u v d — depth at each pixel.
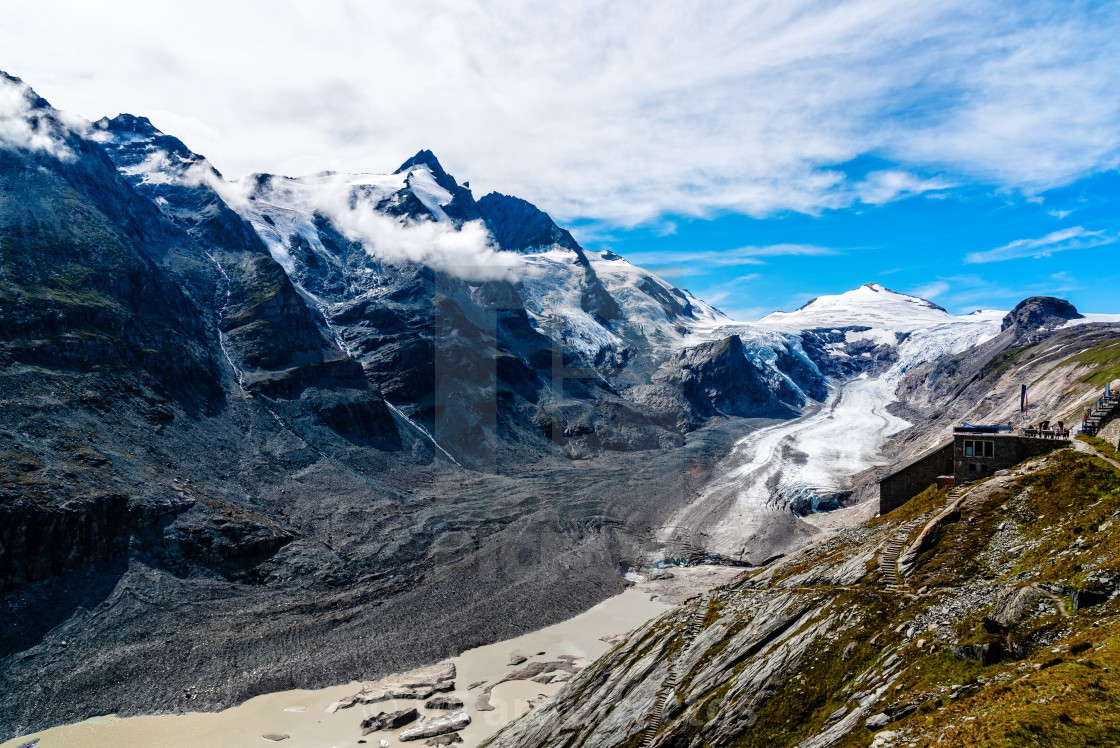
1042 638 32.72
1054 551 39.59
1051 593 35.06
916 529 49.12
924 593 41.62
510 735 50.59
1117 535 36.94
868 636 39.78
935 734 26.45
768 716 37.97
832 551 54.28
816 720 36.44
